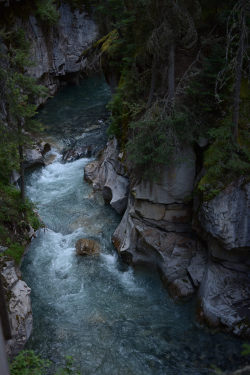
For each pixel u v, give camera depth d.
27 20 29.11
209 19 12.88
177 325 11.77
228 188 10.84
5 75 13.48
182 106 11.97
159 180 12.80
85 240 15.27
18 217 15.23
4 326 2.92
